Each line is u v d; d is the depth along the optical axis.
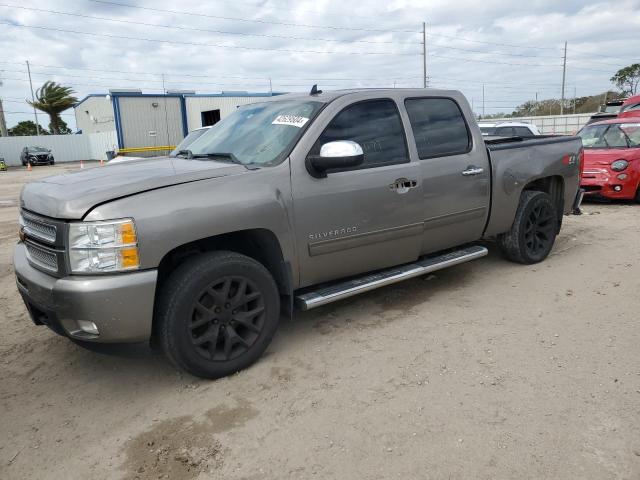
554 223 5.79
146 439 2.85
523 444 2.68
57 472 2.63
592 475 2.45
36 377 3.62
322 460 2.62
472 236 4.99
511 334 3.97
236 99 33.84
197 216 3.18
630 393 3.11
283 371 3.52
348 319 4.36
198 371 3.33
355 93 4.13
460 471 2.50
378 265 4.27
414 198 4.28
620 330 3.99
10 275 6.10
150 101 32.88
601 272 5.41
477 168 4.78
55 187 3.43
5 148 43.38
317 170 3.68
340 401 3.13
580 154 6.03
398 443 2.72
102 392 3.38
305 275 3.80
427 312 4.46
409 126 4.36
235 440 2.81
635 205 9.58
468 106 4.92
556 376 3.33
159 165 3.87
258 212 3.42
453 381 3.31
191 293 3.20
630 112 14.98
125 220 2.97
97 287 2.92
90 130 51.41
